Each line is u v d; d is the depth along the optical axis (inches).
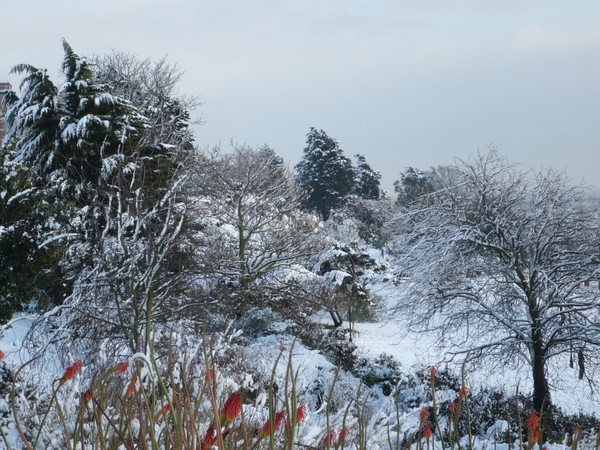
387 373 987.9
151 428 55.2
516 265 876.0
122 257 550.3
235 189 1104.2
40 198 737.6
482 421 679.1
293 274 1178.0
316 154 3270.2
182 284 636.1
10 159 838.5
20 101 999.0
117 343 523.2
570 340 850.1
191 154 1018.1
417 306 941.2
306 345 1032.2
